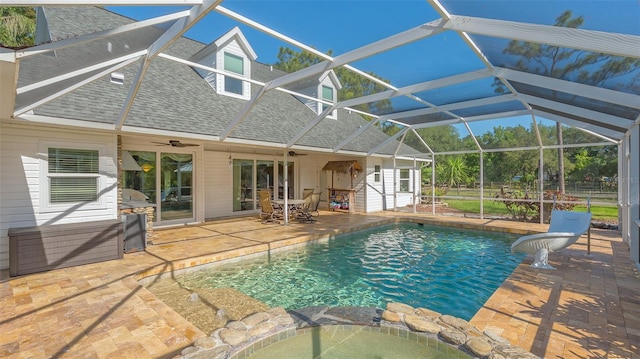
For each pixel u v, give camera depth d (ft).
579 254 23.34
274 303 17.04
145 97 28.09
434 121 36.63
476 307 16.42
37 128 20.29
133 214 23.48
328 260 25.12
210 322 14.11
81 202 21.95
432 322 12.52
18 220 19.63
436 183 67.21
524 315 13.19
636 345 10.73
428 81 20.79
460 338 11.03
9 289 15.85
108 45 13.12
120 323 12.34
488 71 18.44
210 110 32.76
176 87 33.40
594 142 33.30
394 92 22.59
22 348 10.53
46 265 18.72
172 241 26.89
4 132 19.22
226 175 42.96
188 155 36.70
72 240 19.66
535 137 36.29
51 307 13.78
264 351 11.03
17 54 9.13
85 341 11.01
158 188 34.32
